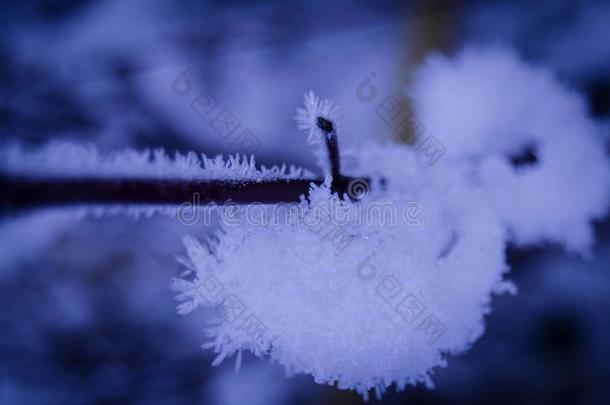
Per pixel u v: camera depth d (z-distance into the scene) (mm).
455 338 274
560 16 550
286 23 559
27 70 523
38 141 490
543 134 304
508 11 546
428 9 534
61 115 503
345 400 464
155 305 490
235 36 552
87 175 247
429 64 314
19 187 243
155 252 487
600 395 482
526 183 297
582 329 493
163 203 254
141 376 483
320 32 551
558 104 310
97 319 489
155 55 540
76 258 481
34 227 461
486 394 481
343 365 264
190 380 487
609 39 515
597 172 303
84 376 483
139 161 253
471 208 285
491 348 495
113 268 487
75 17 563
